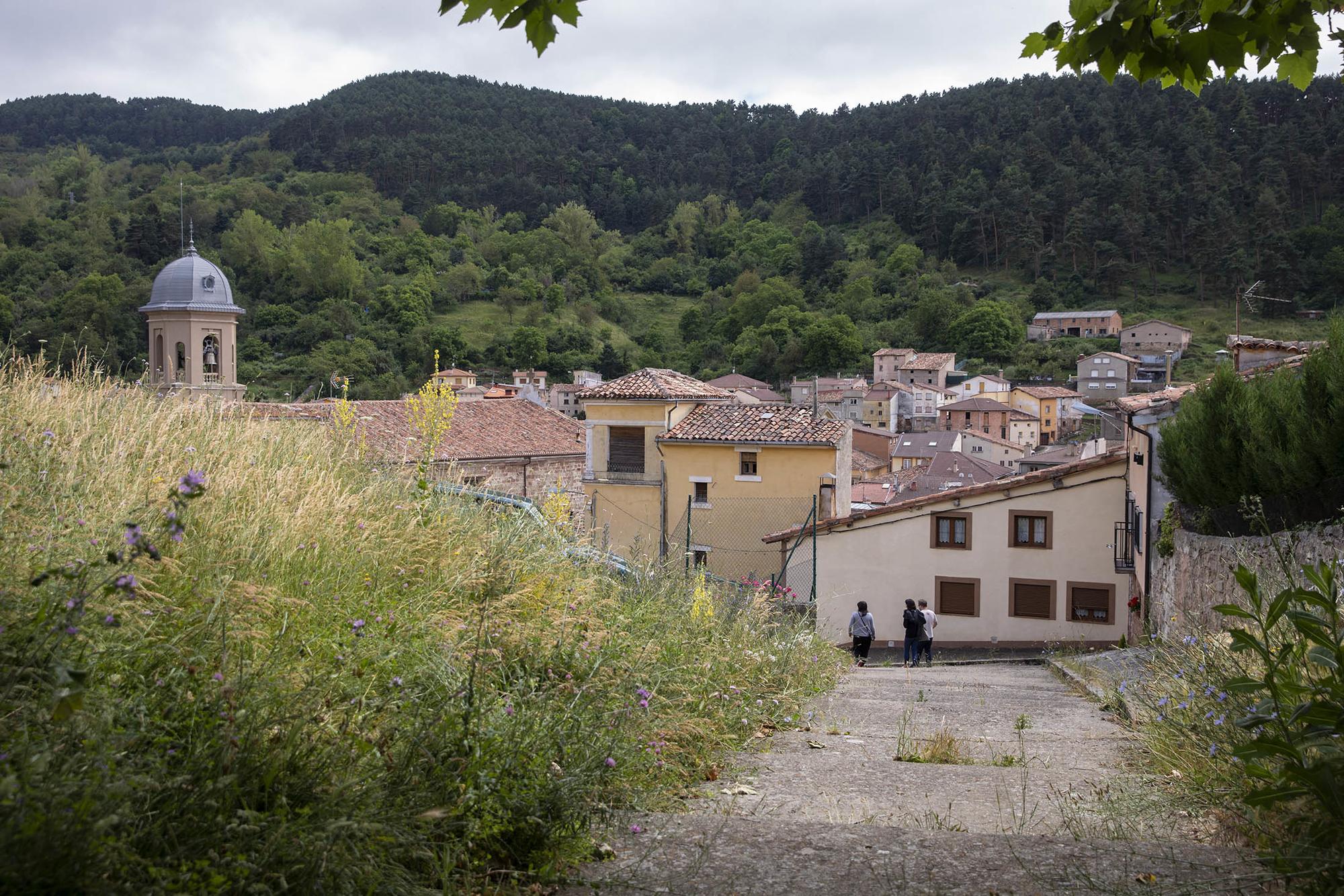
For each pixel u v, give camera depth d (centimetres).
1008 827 424
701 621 870
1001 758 622
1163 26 455
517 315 16062
